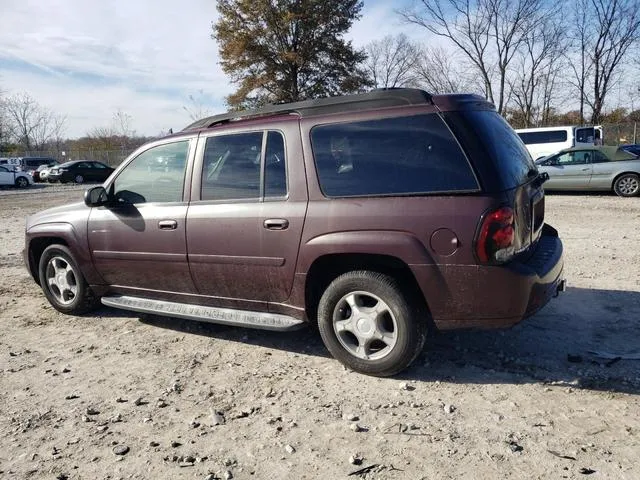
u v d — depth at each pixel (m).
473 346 4.31
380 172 3.66
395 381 3.76
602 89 37.19
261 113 4.33
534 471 2.72
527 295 3.44
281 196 3.99
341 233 3.70
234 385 3.81
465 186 3.41
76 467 2.91
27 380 4.00
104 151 53.62
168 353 4.43
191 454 2.99
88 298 5.37
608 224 9.85
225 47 39.88
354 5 39.56
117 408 3.54
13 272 7.62
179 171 4.55
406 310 3.62
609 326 4.63
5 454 3.06
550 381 3.67
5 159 39.06
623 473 2.68
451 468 2.77
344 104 3.90
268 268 4.04
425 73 39.34
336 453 2.95
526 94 38.44
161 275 4.66
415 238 3.49
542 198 4.26
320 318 3.94
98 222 4.97
